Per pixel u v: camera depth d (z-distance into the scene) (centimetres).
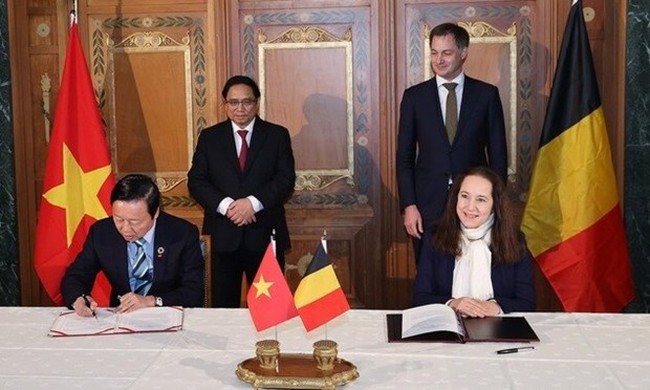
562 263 411
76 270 296
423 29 453
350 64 459
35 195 476
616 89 440
